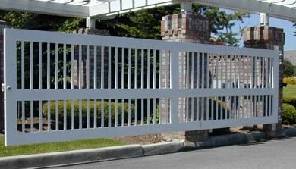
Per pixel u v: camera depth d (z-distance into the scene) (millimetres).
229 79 11766
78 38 9227
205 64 11172
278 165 8992
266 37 12953
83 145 9633
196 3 11172
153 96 10312
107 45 9609
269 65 12789
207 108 11203
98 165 8797
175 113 10609
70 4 13594
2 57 11117
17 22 17938
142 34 17656
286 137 13156
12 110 8516
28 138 8672
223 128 12469
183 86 10820
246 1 12219
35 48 15695
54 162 8617
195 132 11047
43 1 13062
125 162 9125
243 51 11953
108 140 10414
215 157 9773
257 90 12398
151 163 9055
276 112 12938
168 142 10508
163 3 11492
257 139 12484
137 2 12320
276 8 13109
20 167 8242
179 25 10969
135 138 10992
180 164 8977
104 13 13516
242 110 12148
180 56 10820
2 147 9031
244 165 8961
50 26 17781
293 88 34906
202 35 11234
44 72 15688
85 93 9359
